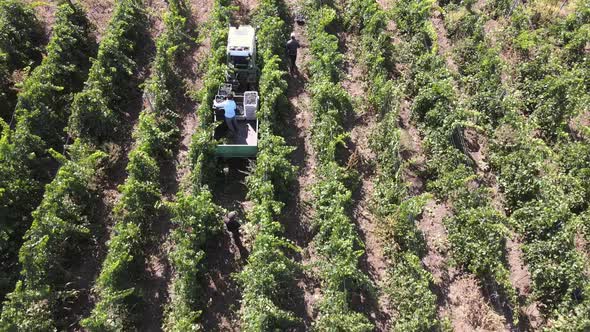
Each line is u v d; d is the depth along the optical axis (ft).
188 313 45.27
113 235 52.65
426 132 61.93
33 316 43.65
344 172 57.21
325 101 63.00
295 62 74.95
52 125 60.70
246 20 82.07
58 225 47.80
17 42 71.36
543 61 69.51
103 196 57.26
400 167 55.11
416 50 72.79
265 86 61.98
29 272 45.37
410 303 46.21
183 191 56.59
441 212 56.34
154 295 49.57
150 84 64.39
